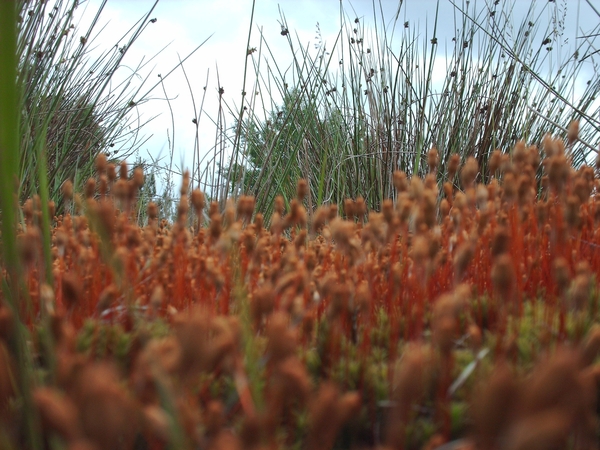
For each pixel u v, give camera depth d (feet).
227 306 0.33
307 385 0.18
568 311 0.33
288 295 0.28
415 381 0.16
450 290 0.39
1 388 0.20
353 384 0.29
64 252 0.39
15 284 0.23
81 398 0.15
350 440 0.27
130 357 0.29
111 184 0.41
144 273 0.39
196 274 0.36
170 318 0.34
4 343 0.23
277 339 0.19
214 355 0.19
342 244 0.34
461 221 0.38
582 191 0.37
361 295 0.29
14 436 0.23
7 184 0.22
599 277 0.39
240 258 0.41
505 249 0.28
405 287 0.38
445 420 0.24
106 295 0.29
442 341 0.20
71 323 0.29
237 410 0.26
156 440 0.21
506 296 0.25
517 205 0.38
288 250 0.39
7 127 0.22
